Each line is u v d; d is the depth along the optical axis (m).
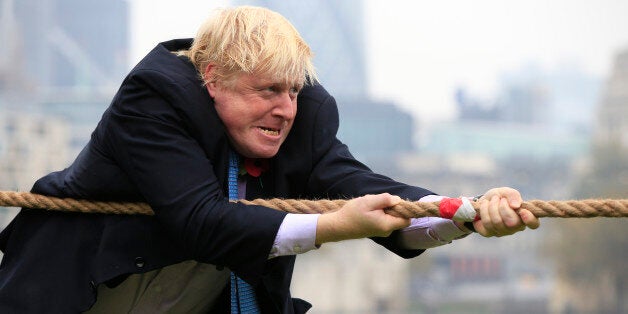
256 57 3.64
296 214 3.60
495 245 118.62
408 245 3.86
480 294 108.44
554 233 91.44
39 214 4.00
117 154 3.78
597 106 162.75
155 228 3.80
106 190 3.84
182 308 4.07
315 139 3.94
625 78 157.75
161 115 3.72
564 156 162.75
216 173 3.79
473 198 3.55
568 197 115.06
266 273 3.70
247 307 3.96
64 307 3.79
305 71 3.81
